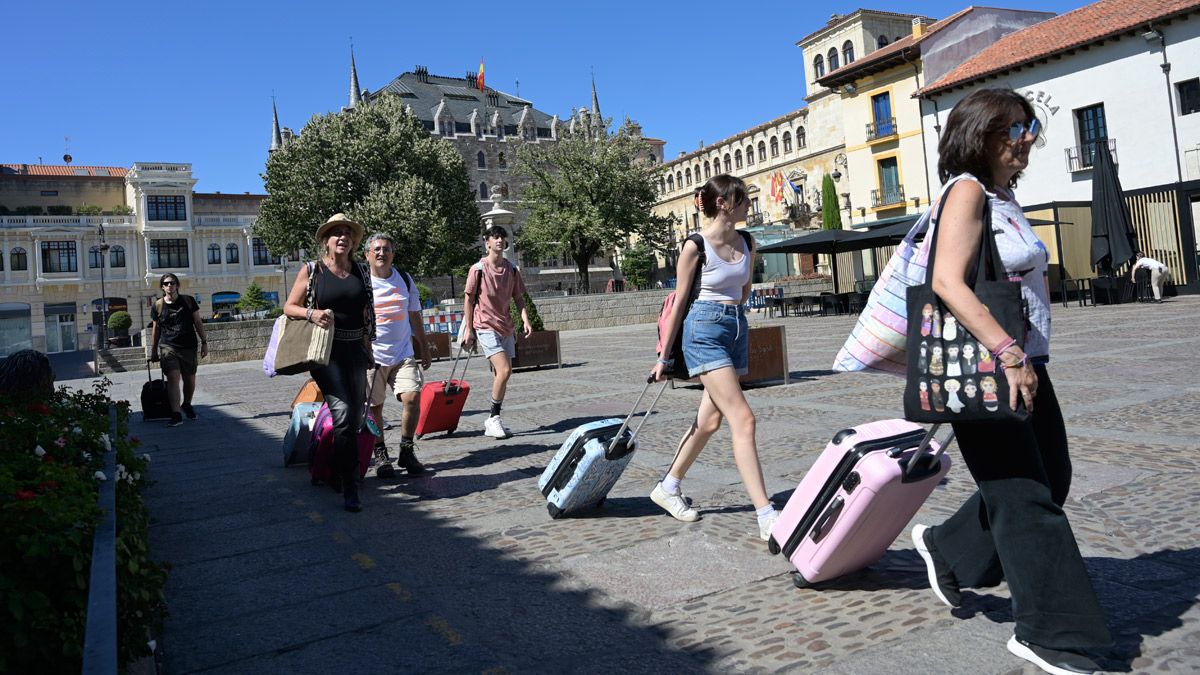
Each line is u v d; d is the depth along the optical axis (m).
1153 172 26.11
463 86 93.69
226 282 65.69
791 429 6.53
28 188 65.19
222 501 5.24
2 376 4.82
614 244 55.19
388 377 5.80
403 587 3.39
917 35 38.25
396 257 45.38
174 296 9.59
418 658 2.68
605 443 4.14
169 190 63.59
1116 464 4.54
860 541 2.89
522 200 55.50
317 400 7.78
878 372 2.61
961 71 32.94
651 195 54.56
